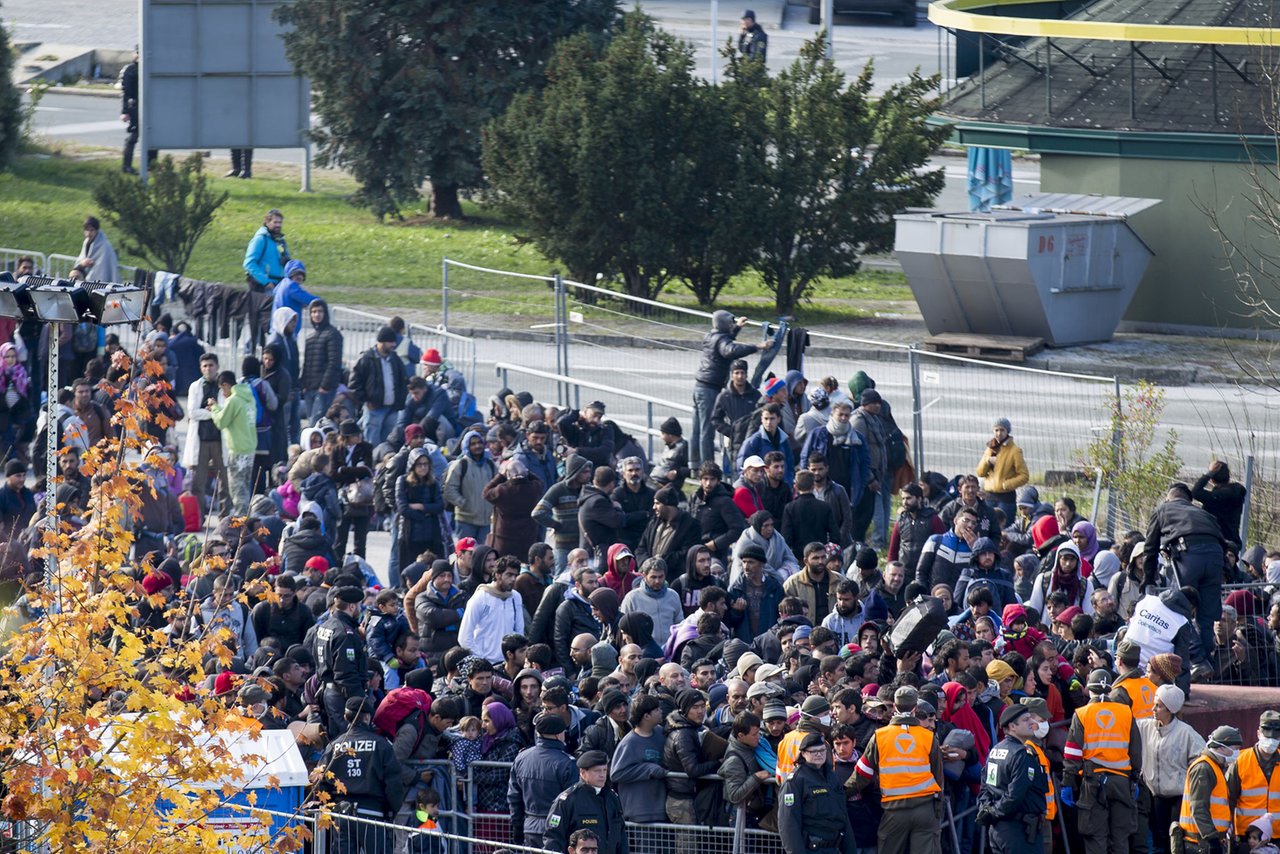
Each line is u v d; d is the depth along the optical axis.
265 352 82.12
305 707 49.44
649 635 53.59
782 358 110.06
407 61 138.50
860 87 120.38
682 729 46.66
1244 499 75.56
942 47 199.25
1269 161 115.94
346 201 151.38
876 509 77.94
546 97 123.06
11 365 81.94
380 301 122.06
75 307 44.81
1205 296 119.62
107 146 159.88
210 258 129.00
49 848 36.88
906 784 46.25
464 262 132.62
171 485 73.12
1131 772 51.66
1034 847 48.12
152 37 137.88
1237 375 107.88
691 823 46.50
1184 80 121.31
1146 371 108.56
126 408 40.06
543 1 139.75
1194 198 118.88
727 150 119.06
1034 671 53.31
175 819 37.84
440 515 71.06
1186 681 58.78
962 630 58.09
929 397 89.81
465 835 47.34
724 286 129.62
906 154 119.69
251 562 60.06
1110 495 80.19
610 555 60.41
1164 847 53.28
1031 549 68.75
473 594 60.25
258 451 80.69
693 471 83.81
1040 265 111.44
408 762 47.31
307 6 138.75
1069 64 127.00
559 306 99.06
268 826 40.06
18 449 82.38
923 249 113.00
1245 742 60.28
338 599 49.59
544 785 44.72
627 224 120.81
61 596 37.69
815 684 50.22
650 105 118.12
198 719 38.44
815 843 44.41
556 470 74.81
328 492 71.31
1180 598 58.47
